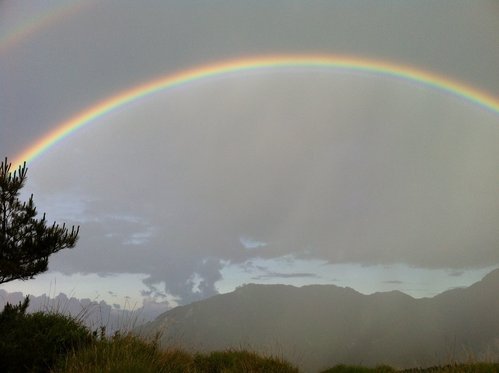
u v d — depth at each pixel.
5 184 12.09
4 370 8.10
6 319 9.87
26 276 12.07
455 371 8.97
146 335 10.20
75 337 9.52
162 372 8.46
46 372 8.30
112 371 7.52
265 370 10.66
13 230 12.05
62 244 12.80
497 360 9.09
